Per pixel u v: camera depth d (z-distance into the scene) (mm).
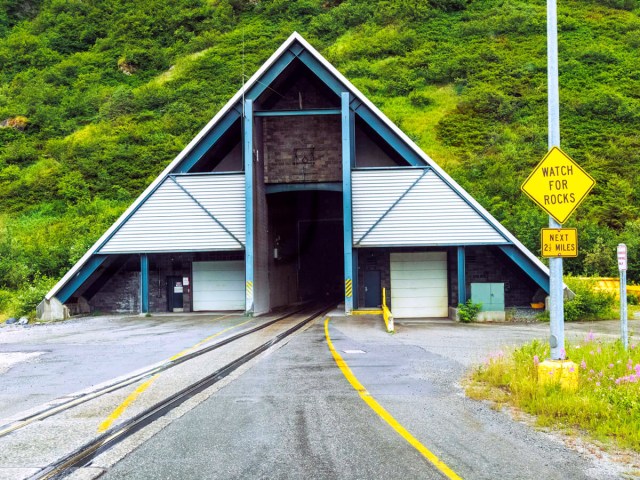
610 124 55594
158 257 30609
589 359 10391
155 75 76500
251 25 87812
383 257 28828
